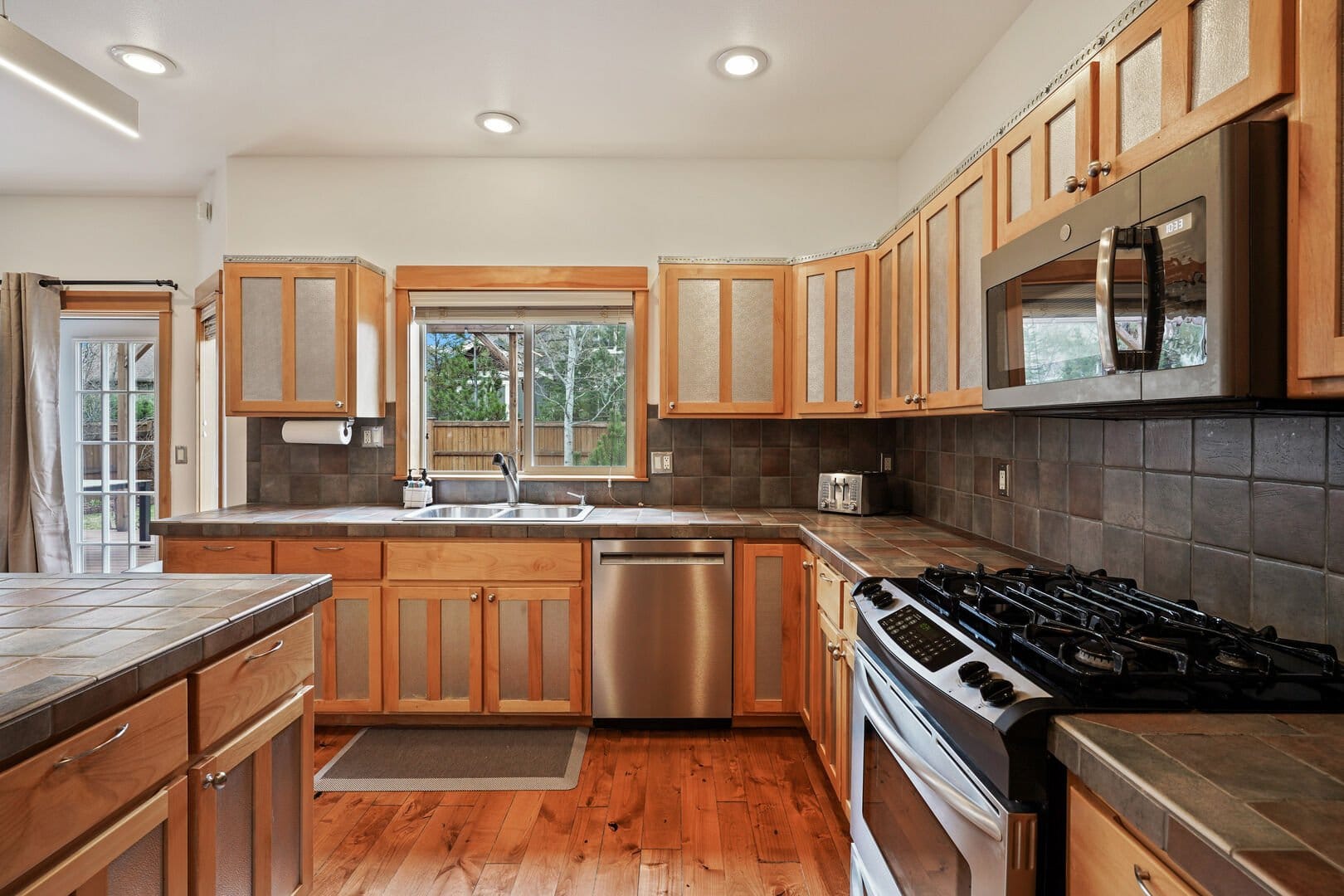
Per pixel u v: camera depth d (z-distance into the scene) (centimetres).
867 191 317
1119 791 70
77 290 360
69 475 367
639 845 190
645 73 240
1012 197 155
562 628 256
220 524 252
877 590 152
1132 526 155
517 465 321
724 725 264
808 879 176
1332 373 75
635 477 314
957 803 94
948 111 260
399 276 311
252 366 282
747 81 246
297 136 292
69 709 86
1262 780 68
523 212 316
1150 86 107
